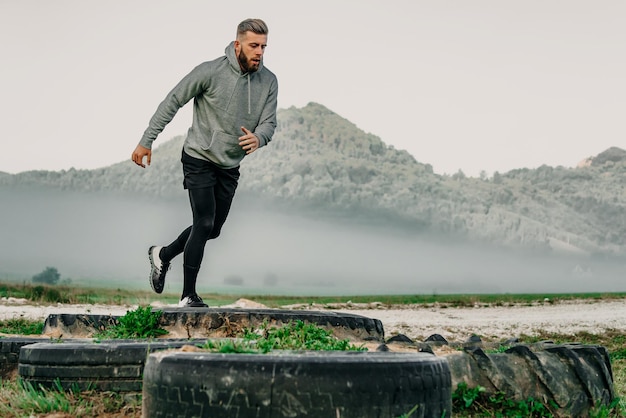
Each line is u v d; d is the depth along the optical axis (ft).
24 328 38.29
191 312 23.84
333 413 12.60
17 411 16.90
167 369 13.33
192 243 26.35
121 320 24.00
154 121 25.79
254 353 14.93
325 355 13.82
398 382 13.21
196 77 25.27
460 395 19.34
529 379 19.88
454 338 61.05
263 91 25.94
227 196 26.89
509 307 100.94
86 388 17.84
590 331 67.15
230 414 12.60
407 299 123.54
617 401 21.08
